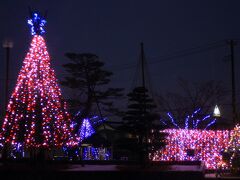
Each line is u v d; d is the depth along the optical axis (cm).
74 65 3400
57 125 1630
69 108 3244
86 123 3250
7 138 1600
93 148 3347
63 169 1433
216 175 2239
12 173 1362
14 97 1628
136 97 1570
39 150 1634
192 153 2614
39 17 1678
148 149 1675
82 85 3419
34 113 1595
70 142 1680
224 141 2662
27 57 1655
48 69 1659
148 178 1331
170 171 1331
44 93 1622
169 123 3584
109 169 1435
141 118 1567
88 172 1338
